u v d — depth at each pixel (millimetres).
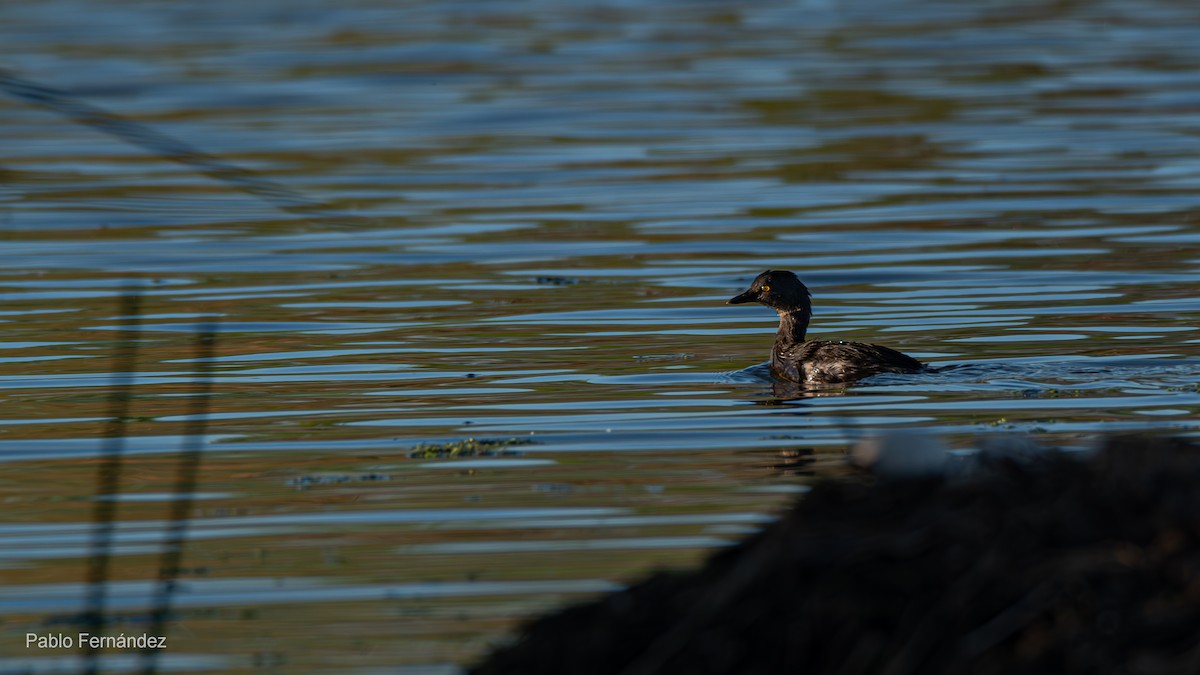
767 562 7164
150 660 8562
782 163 28125
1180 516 6938
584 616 7555
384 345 17094
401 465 12555
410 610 9352
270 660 8648
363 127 32281
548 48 42625
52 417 14242
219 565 10219
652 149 29719
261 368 16141
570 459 12680
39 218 24438
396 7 51125
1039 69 37500
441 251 22156
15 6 50688
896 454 7844
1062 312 18078
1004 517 7148
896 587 6996
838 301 19234
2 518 11320
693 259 21500
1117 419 13344
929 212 24031
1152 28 43375
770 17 47562
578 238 22875
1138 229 22516
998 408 13930
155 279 20594
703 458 12656
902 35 43469
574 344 17203
